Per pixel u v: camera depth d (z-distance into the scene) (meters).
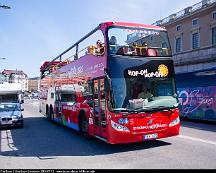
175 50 42.97
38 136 13.32
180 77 19.53
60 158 8.75
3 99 19.28
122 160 8.13
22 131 15.24
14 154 9.58
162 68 9.62
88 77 11.15
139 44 9.52
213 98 16.67
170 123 9.43
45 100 21.56
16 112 16.67
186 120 19.06
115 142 8.80
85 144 10.88
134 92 9.08
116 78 8.95
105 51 9.20
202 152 8.73
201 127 14.93
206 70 16.97
